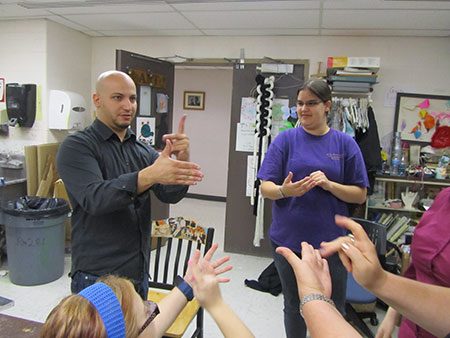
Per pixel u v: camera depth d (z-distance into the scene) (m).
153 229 2.03
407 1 2.64
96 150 1.45
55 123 3.81
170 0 2.88
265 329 2.48
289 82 3.64
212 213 5.57
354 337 0.56
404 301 0.70
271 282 3.03
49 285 2.96
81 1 3.05
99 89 1.48
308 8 2.90
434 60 3.53
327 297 0.64
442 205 0.94
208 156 6.37
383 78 3.62
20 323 1.23
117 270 1.48
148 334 0.88
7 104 3.80
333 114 3.25
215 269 1.03
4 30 3.85
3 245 3.34
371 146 3.27
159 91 3.96
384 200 3.50
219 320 0.94
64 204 3.10
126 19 3.53
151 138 3.83
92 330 0.67
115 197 1.22
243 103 3.75
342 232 1.75
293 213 1.77
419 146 3.58
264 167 1.86
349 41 3.66
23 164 3.72
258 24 3.43
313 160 1.76
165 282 2.06
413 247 0.98
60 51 3.91
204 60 4.04
